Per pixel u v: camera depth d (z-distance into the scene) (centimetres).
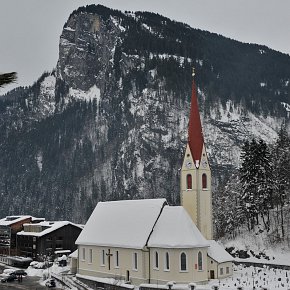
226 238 12988
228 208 13475
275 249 11531
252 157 12412
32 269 11988
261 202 12212
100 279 9450
